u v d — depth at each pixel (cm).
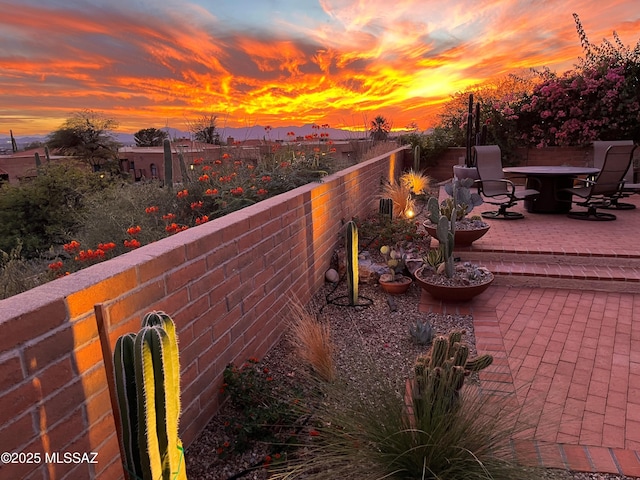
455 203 511
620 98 1155
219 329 281
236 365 305
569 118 1230
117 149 2339
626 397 285
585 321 402
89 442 175
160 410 149
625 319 404
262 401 272
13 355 143
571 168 782
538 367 324
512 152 1292
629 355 338
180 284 238
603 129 1196
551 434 249
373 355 347
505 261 548
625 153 678
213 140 756
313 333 323
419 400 210
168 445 154
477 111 1046
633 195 928
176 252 234
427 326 368
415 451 192
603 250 527
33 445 151
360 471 195
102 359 181
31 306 152
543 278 496
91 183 1084
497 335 379
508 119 1274
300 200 437
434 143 1348
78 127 2277
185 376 244
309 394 274
